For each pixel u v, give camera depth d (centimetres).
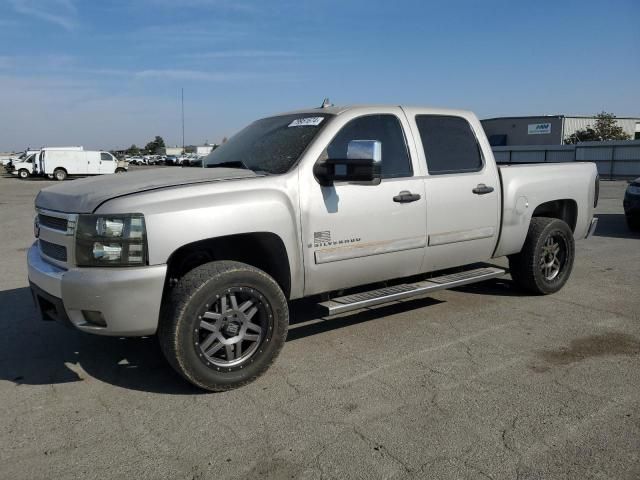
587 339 477
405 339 480
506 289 641
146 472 292
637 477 282
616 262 792
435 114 512
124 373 419
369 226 447
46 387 397
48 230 391
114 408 363
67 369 428
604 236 1034
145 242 352
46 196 414
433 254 498
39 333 511
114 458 305
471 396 372
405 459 299
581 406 356
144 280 351
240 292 380
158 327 372
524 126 6197
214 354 384
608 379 396
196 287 363
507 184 549
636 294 616
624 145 3678
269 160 438
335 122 444
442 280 514
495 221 542
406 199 465
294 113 500
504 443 314
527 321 526
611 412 348
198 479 285
